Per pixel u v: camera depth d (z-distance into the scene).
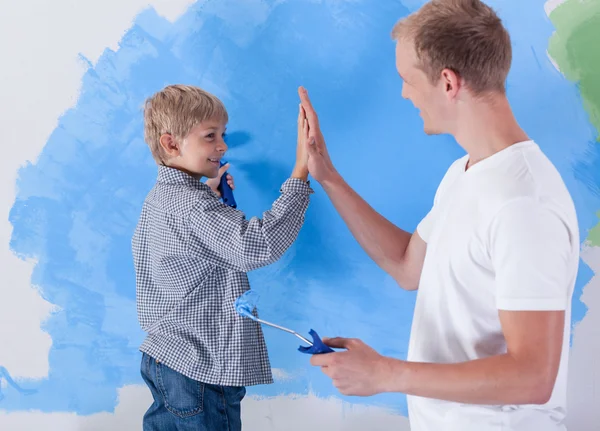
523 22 1.48
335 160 1.57
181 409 1.35
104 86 1.62
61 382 1.68
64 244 1.66
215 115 1.40
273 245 1.28
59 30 1.62
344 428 1.61
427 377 0.83
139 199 1.63
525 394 0.78
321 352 0.93
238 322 1.36
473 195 0.88
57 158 1.64
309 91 1.56
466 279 0.89
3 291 1.67
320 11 1.54
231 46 1.58
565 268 0.81
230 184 1.57
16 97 1.64
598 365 1.52
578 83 1.48
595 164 1.48
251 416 1.64
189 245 1.33
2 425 1.69
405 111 1.54
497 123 0.91
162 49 1.59
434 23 0.89
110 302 1.66
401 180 1.56
